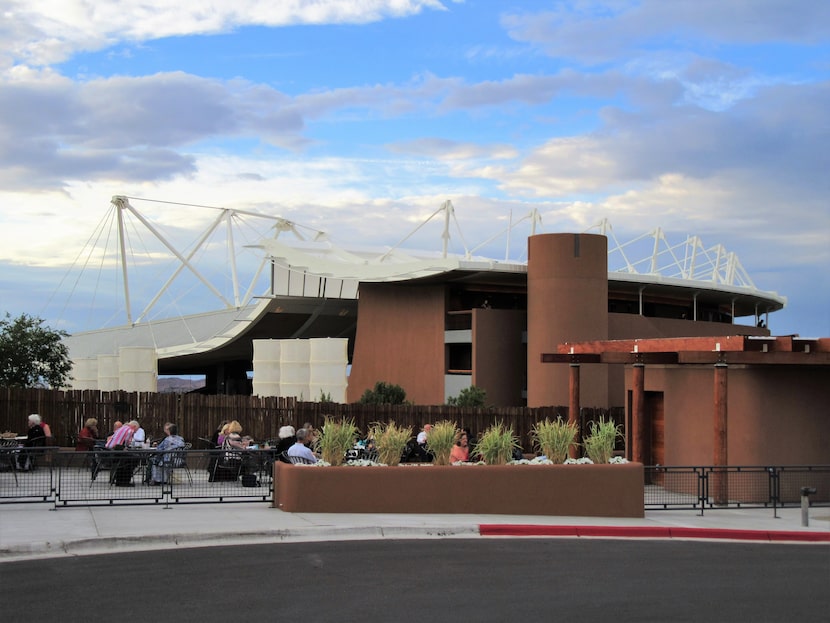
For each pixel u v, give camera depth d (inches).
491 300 2363.4
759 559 595.8
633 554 605.0
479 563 557.6
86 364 2320.4
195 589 474.0
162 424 1353.3
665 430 1064.2
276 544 617.3
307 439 922.7
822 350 890.7
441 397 2212.1
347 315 2728.8
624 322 2192.4
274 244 2468.0
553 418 1576.0
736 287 2474.2
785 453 944.3
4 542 574.6
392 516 726.5
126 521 673.6
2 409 1258.0
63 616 418.6
